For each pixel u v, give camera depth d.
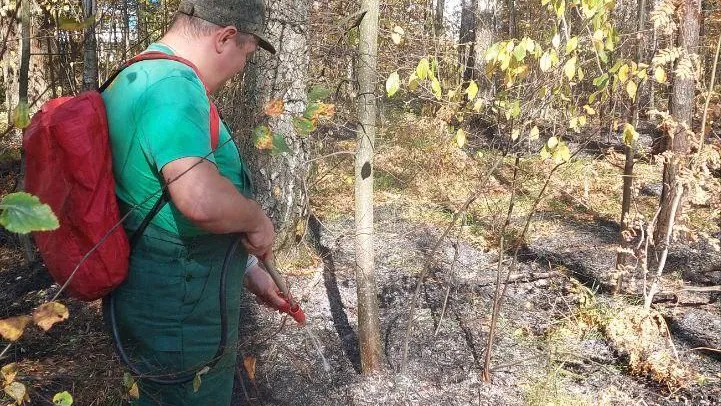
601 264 4.75
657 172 7.86
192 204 1.44
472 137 4.71
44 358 3.30
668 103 3.61
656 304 4.00
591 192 6.86
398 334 3.59
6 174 4.81
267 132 1.42
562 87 3.44
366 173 2.90
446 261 4.61
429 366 3.26
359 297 3.05
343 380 3.12
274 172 4.53
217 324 1.75
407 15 6.34
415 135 6.98
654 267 4.18
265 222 1.68
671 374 3.08
